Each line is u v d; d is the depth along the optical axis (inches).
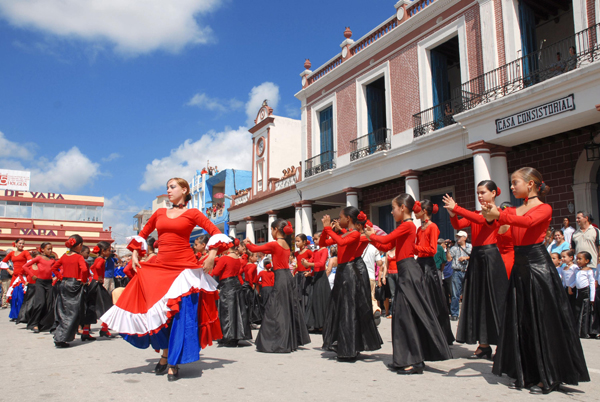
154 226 188.9
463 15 506.9
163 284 174.2
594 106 353.7
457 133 483.8
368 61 653.3
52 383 165.2
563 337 144.9
